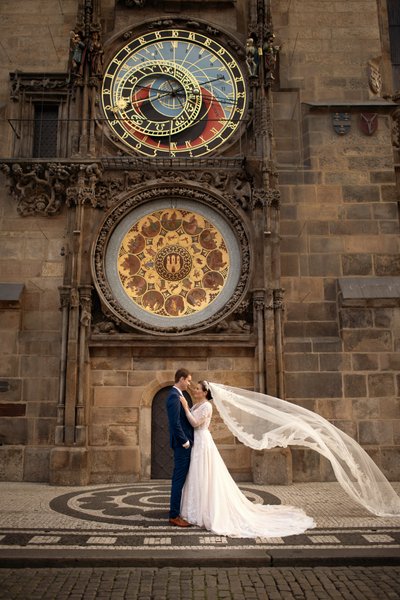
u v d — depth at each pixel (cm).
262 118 1747
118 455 1560
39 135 1864
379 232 1750
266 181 1692
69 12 1912
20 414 1608
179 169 1744
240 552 773
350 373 1636
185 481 961
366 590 650
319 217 1756
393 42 2111
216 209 1719
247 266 1673
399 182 1852
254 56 1798
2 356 1639
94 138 1750
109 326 1622
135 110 1819
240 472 1567
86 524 962
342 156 1798
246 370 1631
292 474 1552
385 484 1082
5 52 1883
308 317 1692
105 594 635
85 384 1569
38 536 867
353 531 900
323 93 1872
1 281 1700
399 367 1639
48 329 1672
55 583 674
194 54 1869
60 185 1720
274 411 1073
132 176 1730
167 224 1738
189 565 747
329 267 1725
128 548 794
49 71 1867
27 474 1566
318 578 697
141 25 1862
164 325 1653
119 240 1708
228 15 1902
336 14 1938
